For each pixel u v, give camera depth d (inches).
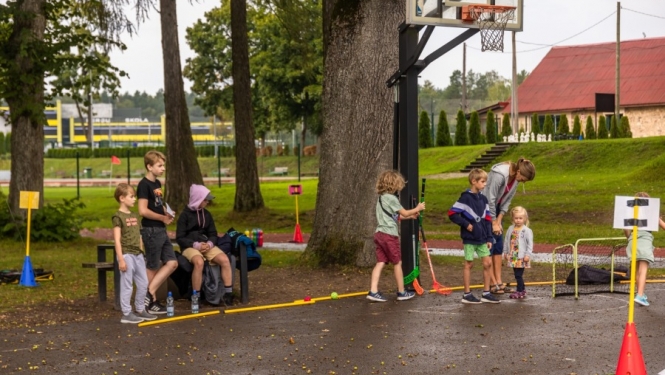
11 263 611.5
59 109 4921.3
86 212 1251.2
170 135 1090.7
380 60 518.9
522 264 409.4
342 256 522.9
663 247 680.4
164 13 1083.9
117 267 400.8
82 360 293.7
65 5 756.6
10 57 732.7
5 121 781.9
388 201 408.8
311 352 302.4
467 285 401.1
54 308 404.5
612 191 1110.4
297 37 1102.4
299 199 1311.5
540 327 340.5
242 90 1055.6
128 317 363.3
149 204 381.1
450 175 1605.6
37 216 761.6
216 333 338.0
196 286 393.7
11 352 306.8
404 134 434.9
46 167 3029.0
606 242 712.4
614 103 2102.6
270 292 445.1
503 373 270.4
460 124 2101.4
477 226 394.6
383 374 270.8
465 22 419.5
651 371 269.9
